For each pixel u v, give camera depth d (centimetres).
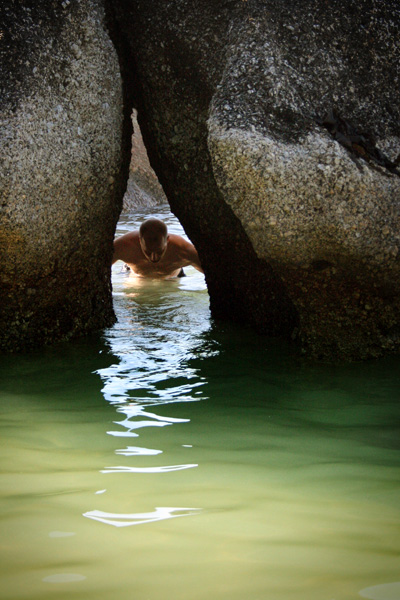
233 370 409
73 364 420
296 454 279
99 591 168
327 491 238
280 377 395
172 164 470
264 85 387
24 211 396
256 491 237
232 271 500
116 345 464
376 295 414
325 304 422
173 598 165
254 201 384
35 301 443
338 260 396
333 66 402
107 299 512
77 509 219
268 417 329
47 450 279
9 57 388
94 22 422
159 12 427
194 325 522
